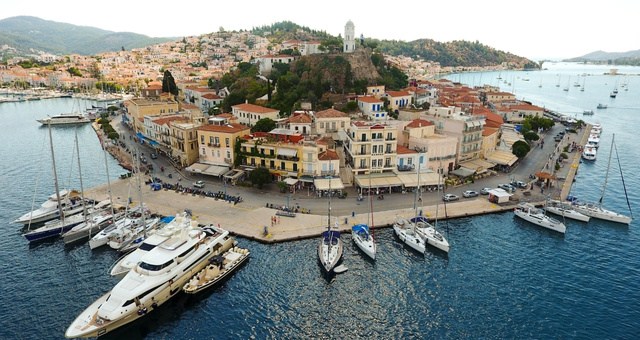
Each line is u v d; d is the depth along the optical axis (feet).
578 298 208.44
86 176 390.21
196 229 237.66
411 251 251.60
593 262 242.58
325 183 315.78
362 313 196.03
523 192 337.93
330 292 211.20
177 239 220.64
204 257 229.86
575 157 456.86
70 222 272.72
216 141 361.71
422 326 187.93
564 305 203.00
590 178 396.57
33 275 223.71
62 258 241.76
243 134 374.02
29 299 203.10
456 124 378.32
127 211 281.74
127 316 185.57
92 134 596.70
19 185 373.61
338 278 223.10
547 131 586.86
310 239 260.42
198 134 370.12
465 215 296.30
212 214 288.92
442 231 276.41
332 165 329.52
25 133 607.37
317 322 189.67
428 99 637.71
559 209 304.09
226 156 362.12
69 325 185.06
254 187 338.54
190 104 634.43
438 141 354.13
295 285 216.54
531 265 238.07
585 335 183.11
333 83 595.88
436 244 251.80
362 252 248.11
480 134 392.68
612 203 334.85
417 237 256.11
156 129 459.32
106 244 255.50
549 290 214.69
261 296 208.23
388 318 192.75
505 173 385.91
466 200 320.09
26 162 449.06
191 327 188.03
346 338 180.14
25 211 315.17
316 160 327.67
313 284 217.36
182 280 213.25
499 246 258.57
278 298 206.59
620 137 597.52
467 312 197.57
